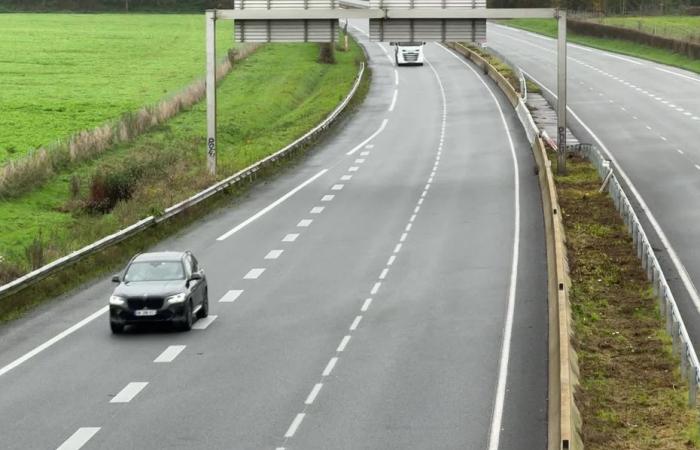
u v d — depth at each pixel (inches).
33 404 1290.6
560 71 3196.4
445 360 1473.9
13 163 3117.6
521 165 3484.3
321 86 5802.2
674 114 4510.3
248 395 1317.7
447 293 1888.5
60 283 1945.1
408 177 3316.9
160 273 1697.8
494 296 1857.8
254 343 1576.0
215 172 3152.1
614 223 2493.8
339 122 4648.1
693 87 5378.9
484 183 3161.9
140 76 5841.5
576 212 2645.2
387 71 6461.6
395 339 1589.6
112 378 1398.9
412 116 4771.2
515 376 1391.5
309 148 3983.8
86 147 3464.6
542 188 2989.7
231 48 7091.5
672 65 6373.0
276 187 3179.1
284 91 5403.5
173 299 1627.7
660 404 1274.6
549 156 3553.2
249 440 1149.7
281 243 2372.0
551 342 1521.9
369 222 2608.3
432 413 1243.2
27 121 4266.7
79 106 4702.3
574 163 3422.7
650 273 1926.7
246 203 2918.3
